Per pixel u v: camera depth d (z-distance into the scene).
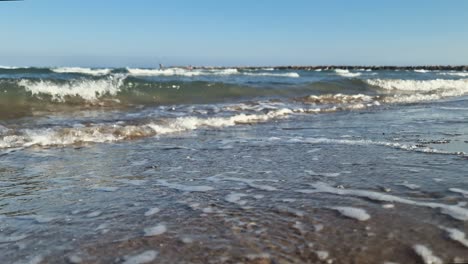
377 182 3.19
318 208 2.62
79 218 2.54
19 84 9.59
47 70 18.80
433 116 7.70
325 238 2.15
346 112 8.93
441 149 4.48
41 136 5.32
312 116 8.27
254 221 2.43
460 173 3.40
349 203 2.70
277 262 1.90
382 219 2.39
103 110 8.50
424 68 71.12
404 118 7.48
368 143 4.98
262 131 6.27
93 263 1.94
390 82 17.36
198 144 5.18
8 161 4.18
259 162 4.07
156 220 2.48
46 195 3.04
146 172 3.74
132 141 5.41
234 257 1.96
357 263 1.89
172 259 1.95
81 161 4.21
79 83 10.55
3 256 2.01
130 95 10.59
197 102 10.52
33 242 2.18
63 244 2.15
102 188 3.23
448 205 2.61
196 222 2.43
